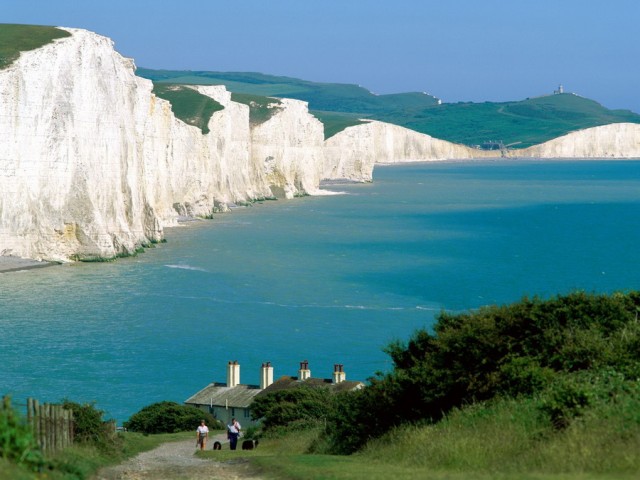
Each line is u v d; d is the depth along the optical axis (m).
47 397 103.50
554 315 54.09
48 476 33.59
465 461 41.19
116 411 100.62
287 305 160.12
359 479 37.66
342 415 61.03
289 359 123.94
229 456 60.66
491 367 52.50
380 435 55.69
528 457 38.72
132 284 174.50
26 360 118.44
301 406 87.12
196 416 96.06
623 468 34.56
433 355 56.38
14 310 147.75
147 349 126.69
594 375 46.91
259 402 92.50
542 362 51.38
